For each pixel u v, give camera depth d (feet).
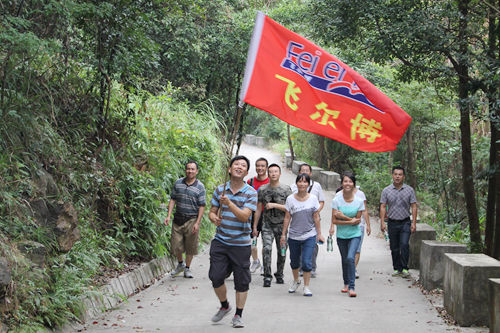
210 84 64.18
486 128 52.29
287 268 34.68
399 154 72.69
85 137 27.99
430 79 37.32
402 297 26.81
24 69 23.45
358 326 21.33
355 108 20.24
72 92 28.25
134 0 28.04
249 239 20.99
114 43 28.09
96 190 27.14
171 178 37.17
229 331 20.34
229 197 20.89
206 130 47.39
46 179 22.47
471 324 21.48
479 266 21.49
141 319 21.76
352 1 35.19
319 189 31.04
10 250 17.79
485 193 49.67
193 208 30.30
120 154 31.07
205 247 40.63
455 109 57.52
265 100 20.24
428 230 35.04
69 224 21.75
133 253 29.35
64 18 25.30
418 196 61.26
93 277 24.50
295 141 91.20
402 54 33.88
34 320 18.01
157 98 43.04
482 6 32.14
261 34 20.38
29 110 23.13
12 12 23.71
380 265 36.24
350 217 27.25
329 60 20.24
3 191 19.49
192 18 50.52
